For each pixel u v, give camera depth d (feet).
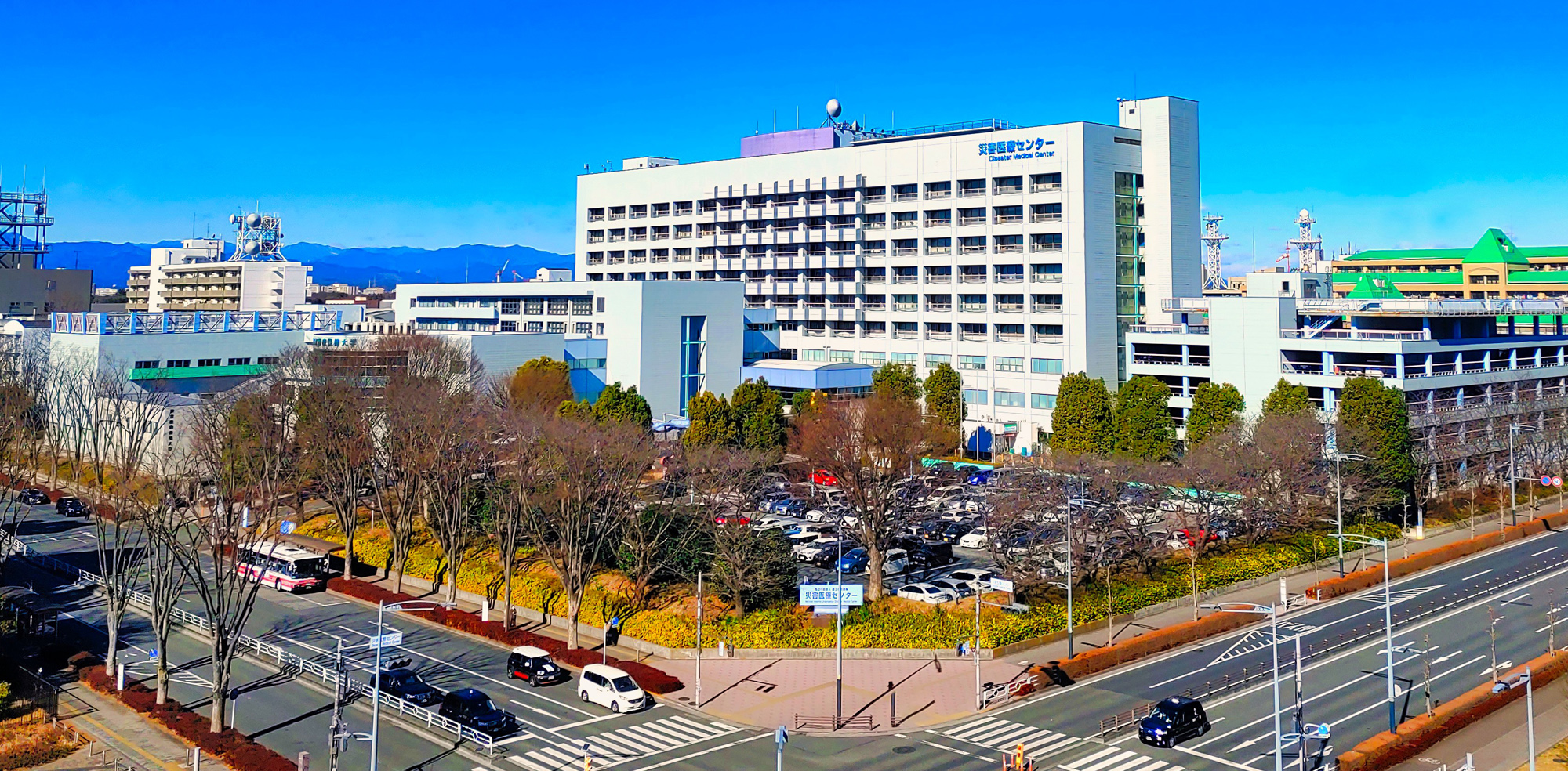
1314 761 185.06
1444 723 199.00
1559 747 190.80
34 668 233.76
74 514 378.53
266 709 211.00
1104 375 494.18
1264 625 264.72
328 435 306.14
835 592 207.10
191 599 288.51
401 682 218.18
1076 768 183.11
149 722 204.23
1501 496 385.29
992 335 517.55
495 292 583.58
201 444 287.69
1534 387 451.12
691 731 200.64
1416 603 283.79
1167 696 218.59
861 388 524.52
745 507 279.28
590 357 512.63
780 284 591.37
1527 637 254.68
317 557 303.07
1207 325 482.69
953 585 271.90
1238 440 346.95
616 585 269.23
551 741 195.11
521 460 270.87
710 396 401.29
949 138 530.68
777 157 585.63
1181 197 511.81
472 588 286.66
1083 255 485.56
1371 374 395.14
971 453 524.11
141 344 461.78
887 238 556.51
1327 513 340.59
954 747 192.95
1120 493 299.17
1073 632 254.68
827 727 202.59
